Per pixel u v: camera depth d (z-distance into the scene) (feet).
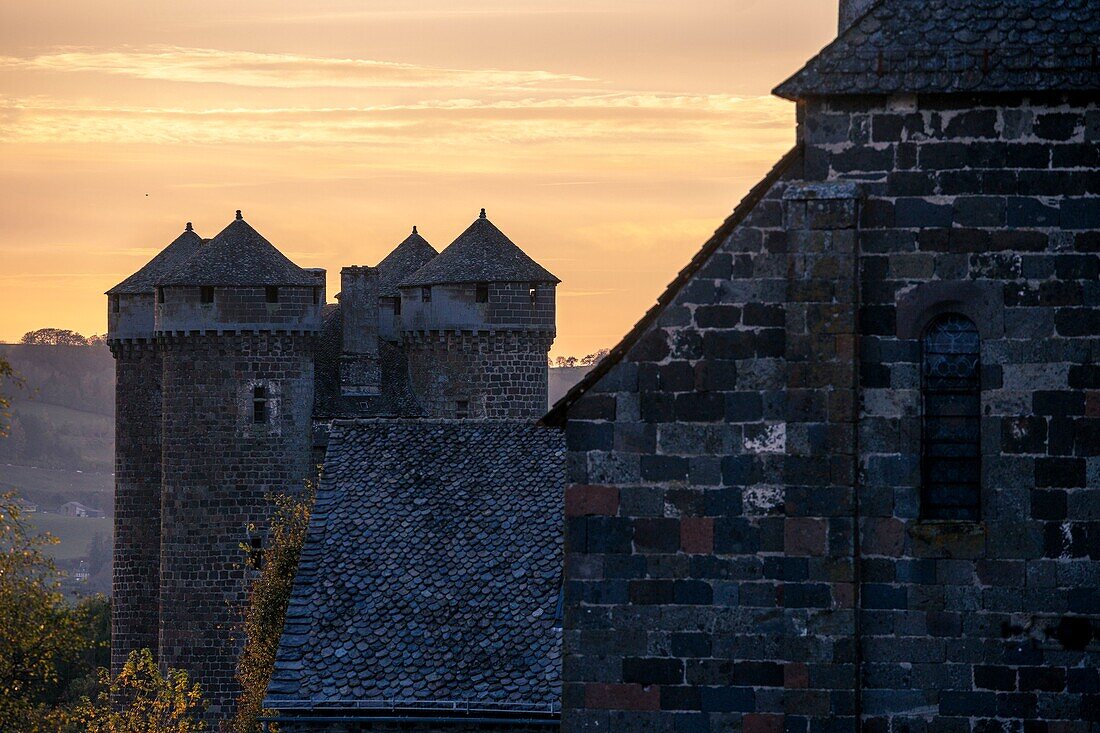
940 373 236.22
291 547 644.27
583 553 238.89
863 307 236.43
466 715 365.61
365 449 435.94
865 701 233.96
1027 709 231.71
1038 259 233.55
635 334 239.09
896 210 236.02
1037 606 231.91
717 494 236.84
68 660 407.44
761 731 234.99
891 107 236.02
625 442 238.89
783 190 237.04
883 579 234.58
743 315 237.25
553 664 372.58
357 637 380.78
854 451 234.38
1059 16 234.99
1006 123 234.38
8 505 388.78
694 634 236.84
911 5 237.86
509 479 423.64
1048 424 232.73
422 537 405.18
